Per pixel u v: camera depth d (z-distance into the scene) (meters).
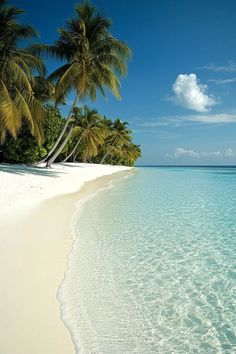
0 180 16.72
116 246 8.24
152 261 7.21
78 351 3.82
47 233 8.69
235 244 8.72
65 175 28.00
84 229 9.65
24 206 12.09
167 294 5.54
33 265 6.35
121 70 26.23
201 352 3.97
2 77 20.73
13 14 20.17
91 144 46.12
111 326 4.45
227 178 43.34
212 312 4.97
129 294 5.48
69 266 6.48
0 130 21.34
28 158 30.86
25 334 4.07
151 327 4.48
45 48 25.61
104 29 26.12
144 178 40.72
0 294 5.07
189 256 7.64
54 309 4.73
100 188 22.62
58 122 33.66
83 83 24.20
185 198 18.50
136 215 12.59
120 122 63.75
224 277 6.36
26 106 20.31
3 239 7.86
